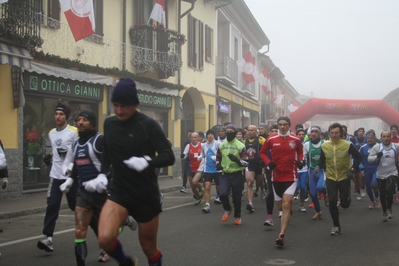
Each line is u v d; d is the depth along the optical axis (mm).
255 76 28500
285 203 7684
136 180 4344
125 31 18234
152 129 4430
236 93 32719
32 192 14133
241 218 10508
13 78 13148
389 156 10258
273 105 47688
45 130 14977
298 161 7945
